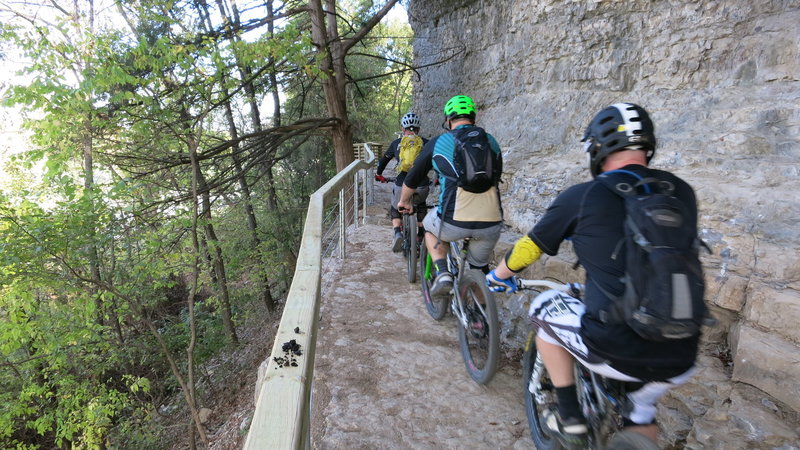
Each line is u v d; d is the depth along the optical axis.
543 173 5.01
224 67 9.03
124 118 8.99
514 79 6.76
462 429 2.75
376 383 3.22
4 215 7.95
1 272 7.95
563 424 1.78
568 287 2.13
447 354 3.57
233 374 12.09
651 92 4.78
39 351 10.27
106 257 9.90
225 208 16.23
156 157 10.56
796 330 2.15
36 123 8.09
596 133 1.60
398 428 2.76
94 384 10.51
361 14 15.93
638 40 4.90
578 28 5.49
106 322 12.52
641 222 1.33
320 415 2.91
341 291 4.85
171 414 11.48
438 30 9.23
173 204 10.64
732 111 3.85
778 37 3.87
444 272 3.38
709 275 2.64
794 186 2.91
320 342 3.81
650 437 1.61
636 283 1.30
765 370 2.14
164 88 10.27
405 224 5.34
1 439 11.28
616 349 1.46
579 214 1.52
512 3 6.66
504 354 3.69
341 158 13.23
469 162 2.90
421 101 10.42
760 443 1.97
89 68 8.08
